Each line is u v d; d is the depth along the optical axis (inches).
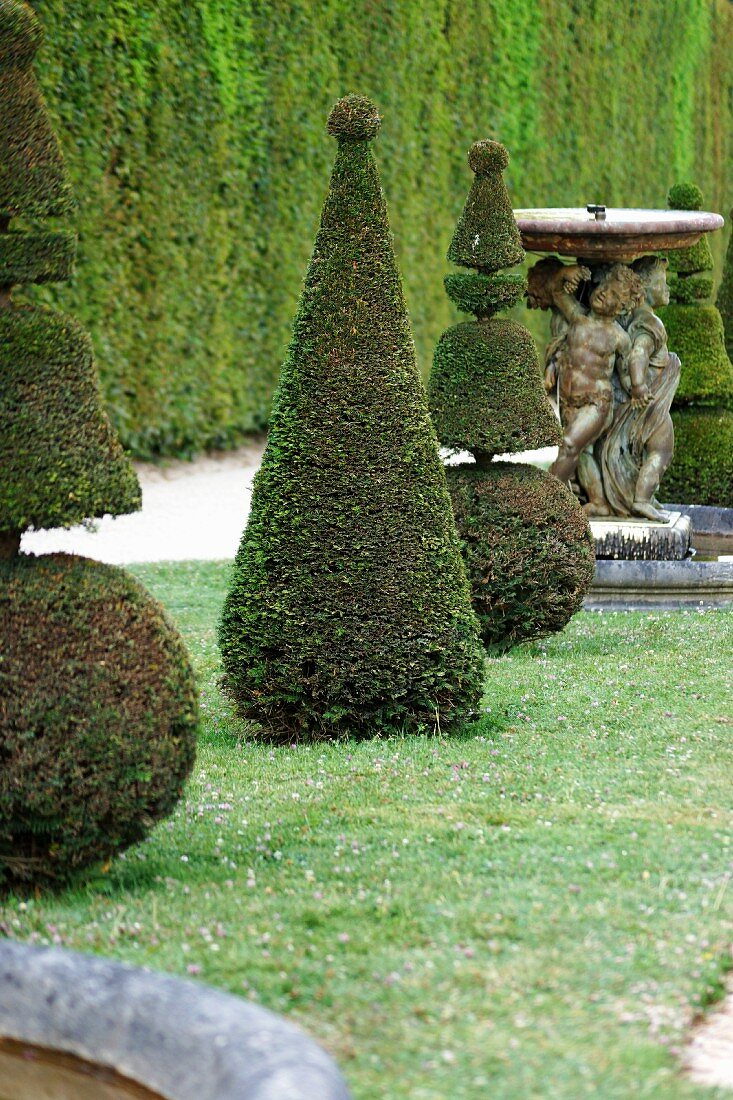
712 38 1765.5
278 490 431.8
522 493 537.6
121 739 290.8
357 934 270.1
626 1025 233.5
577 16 1428.4
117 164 945.5
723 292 958.4
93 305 936.3
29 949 220.5
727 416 823.1
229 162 1039.6
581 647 555.8
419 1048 223.1
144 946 267.0
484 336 535.5
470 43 1267.2
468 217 533.0
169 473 1046.4
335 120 430.0
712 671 508.1
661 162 1648.6
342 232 430.9
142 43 940.0
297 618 430.0
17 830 292.0
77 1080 209.5
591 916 278.8
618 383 665.6
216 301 1057.5
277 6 1055.6
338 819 350.6
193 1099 190.4
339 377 428.5
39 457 291.9
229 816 354.6
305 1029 230.2
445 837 333.4
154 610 305.3
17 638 290.0
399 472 429.4
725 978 258.1
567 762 399.9
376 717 433.7
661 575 634.2
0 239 296.0
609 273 645.9
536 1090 210.5
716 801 362.3
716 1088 215.0
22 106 297.7
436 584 432.1
